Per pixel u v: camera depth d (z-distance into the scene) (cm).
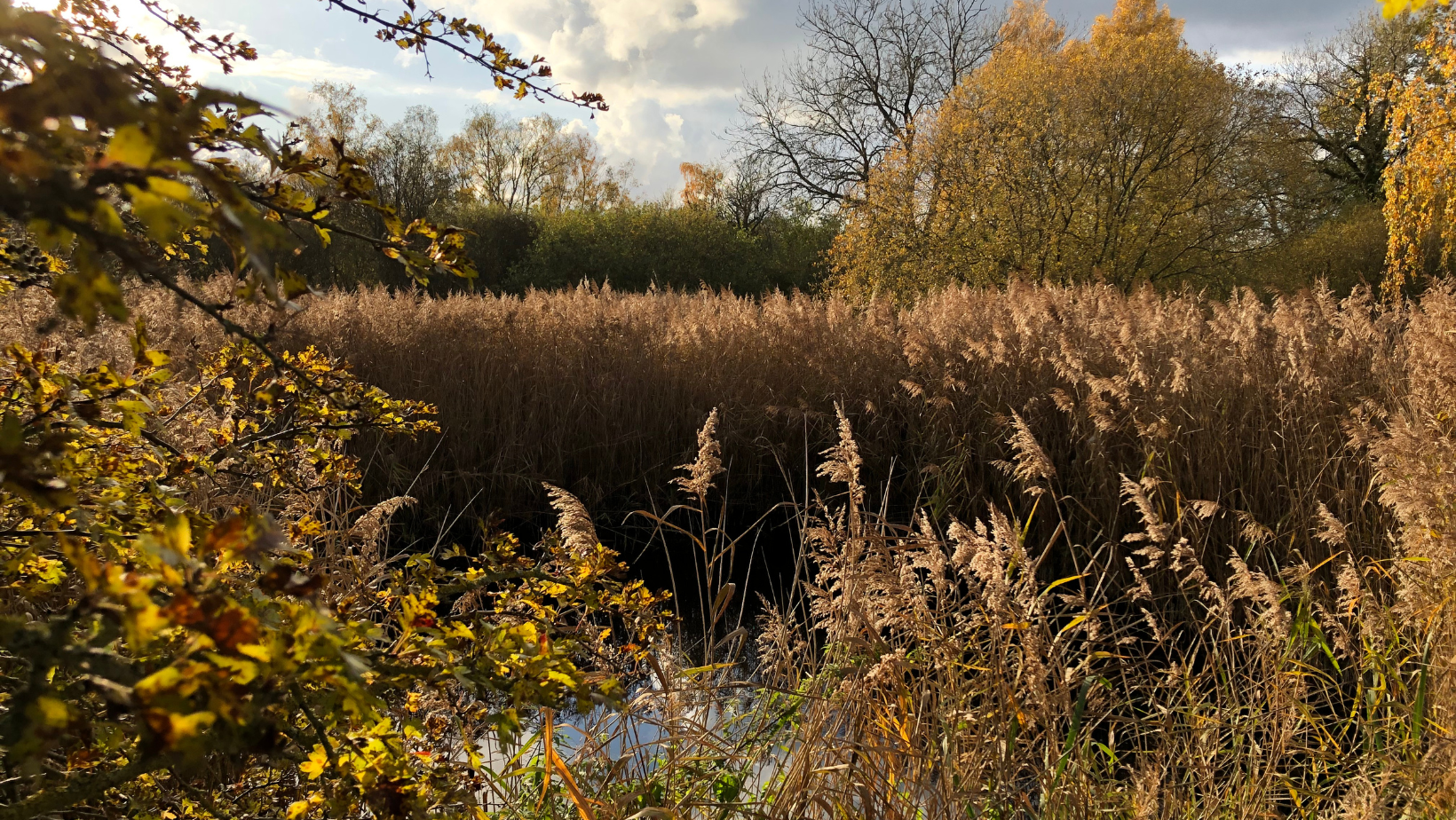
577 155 4547
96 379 142
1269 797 283
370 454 630
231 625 72
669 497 738
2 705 122
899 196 1922
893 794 260
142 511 135
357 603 210
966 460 655
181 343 502
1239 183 2059
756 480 750
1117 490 549
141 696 72
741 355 861
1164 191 1916
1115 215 1908
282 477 244
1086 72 1880
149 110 64
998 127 1859
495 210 3111
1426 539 317
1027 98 1858
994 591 278
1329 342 618
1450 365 418
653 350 838
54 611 154
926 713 290
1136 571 348
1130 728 362
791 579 580
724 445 744
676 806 256
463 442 696
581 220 3016
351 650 108
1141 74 1845
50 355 227
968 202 1838
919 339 757
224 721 76
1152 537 343
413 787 120
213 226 82
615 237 2969
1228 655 334
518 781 296
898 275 1864
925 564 300
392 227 121
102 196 62
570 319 879
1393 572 380
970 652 327
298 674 85
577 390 746
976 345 702
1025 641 274
